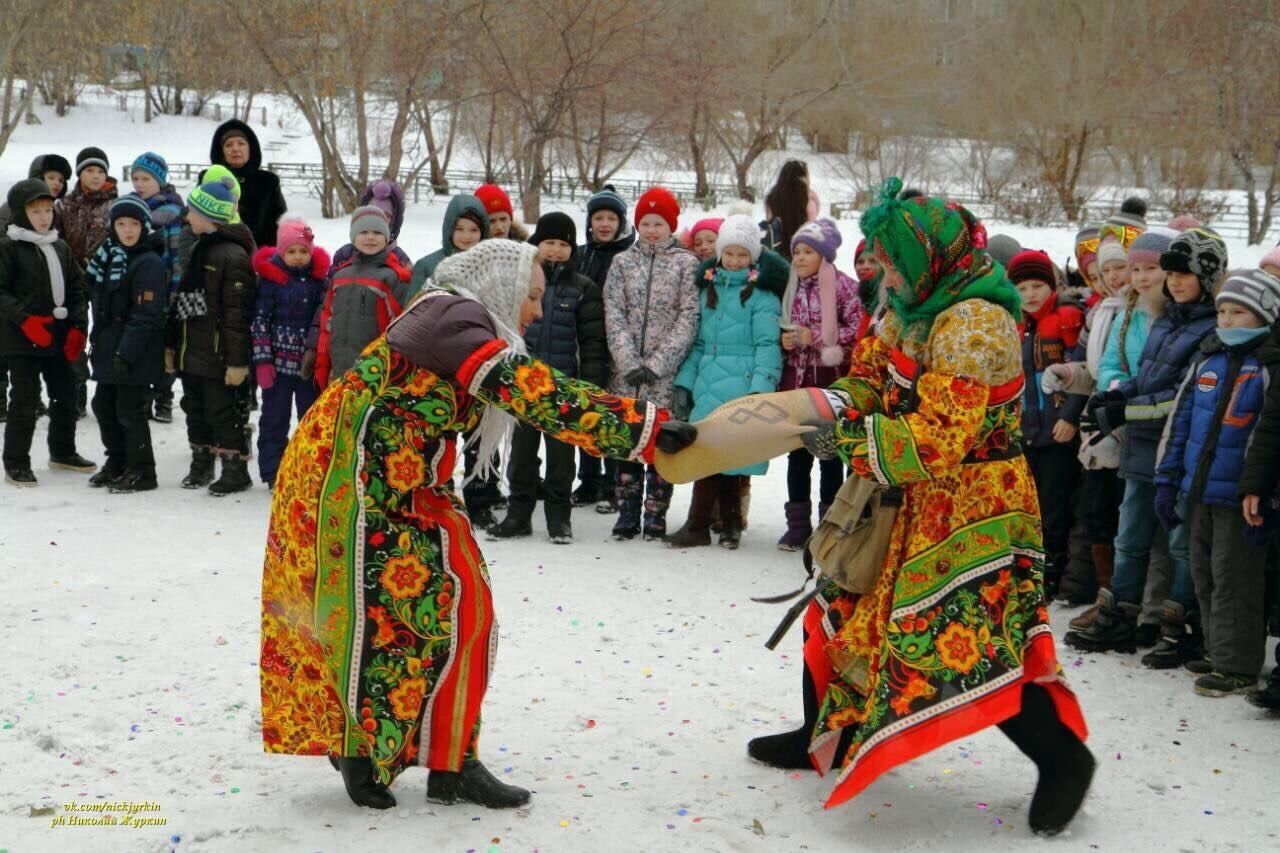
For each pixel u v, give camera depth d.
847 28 43.62
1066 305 6.64
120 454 8.79
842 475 7.52
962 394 3.65
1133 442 5.73
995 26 43.88
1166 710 4.96
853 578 3.88
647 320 7.61
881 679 3.73
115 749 4.32
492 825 3.77
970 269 3.77
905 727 3.65
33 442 10.13
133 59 60.38
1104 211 41.03
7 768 4.13
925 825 3.85
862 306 7.42
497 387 3.64
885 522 3.86
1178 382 5.54
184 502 8.34
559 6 37.44
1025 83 41.28
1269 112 37.88
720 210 41.56
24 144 54.38
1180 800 4.06
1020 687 3.67
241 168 10.46
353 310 7.85
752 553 7.48
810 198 8.80
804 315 7.42
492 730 4.59
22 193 8.54
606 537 7.84
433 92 40.22
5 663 5.14
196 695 4.84
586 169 42.88
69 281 8.75
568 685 5.08
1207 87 39.56
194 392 8.73
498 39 38.12
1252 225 37.09
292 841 3.64
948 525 3.75
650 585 6.65
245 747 4.36
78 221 10.70
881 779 4.21
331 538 3.66
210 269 8.39
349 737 3.74
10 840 3.62
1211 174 42.88
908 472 3.63
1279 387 4.91
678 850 3.65
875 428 3.65
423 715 3.77
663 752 4.41
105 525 7.62
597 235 8.38
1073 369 6.37
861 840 3.74
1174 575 5.71
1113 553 6.28
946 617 3.70
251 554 7.02
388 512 3.70
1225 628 5.14
